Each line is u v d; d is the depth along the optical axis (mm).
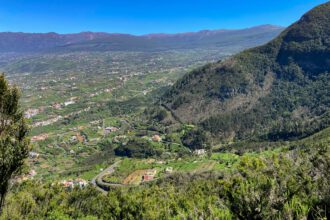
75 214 29578
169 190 39969
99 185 85938
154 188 44812
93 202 34062
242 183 6410
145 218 18844
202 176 63594
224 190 6805
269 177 6887
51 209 27359
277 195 6223
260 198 6074
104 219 27344
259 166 7355
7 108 9805
